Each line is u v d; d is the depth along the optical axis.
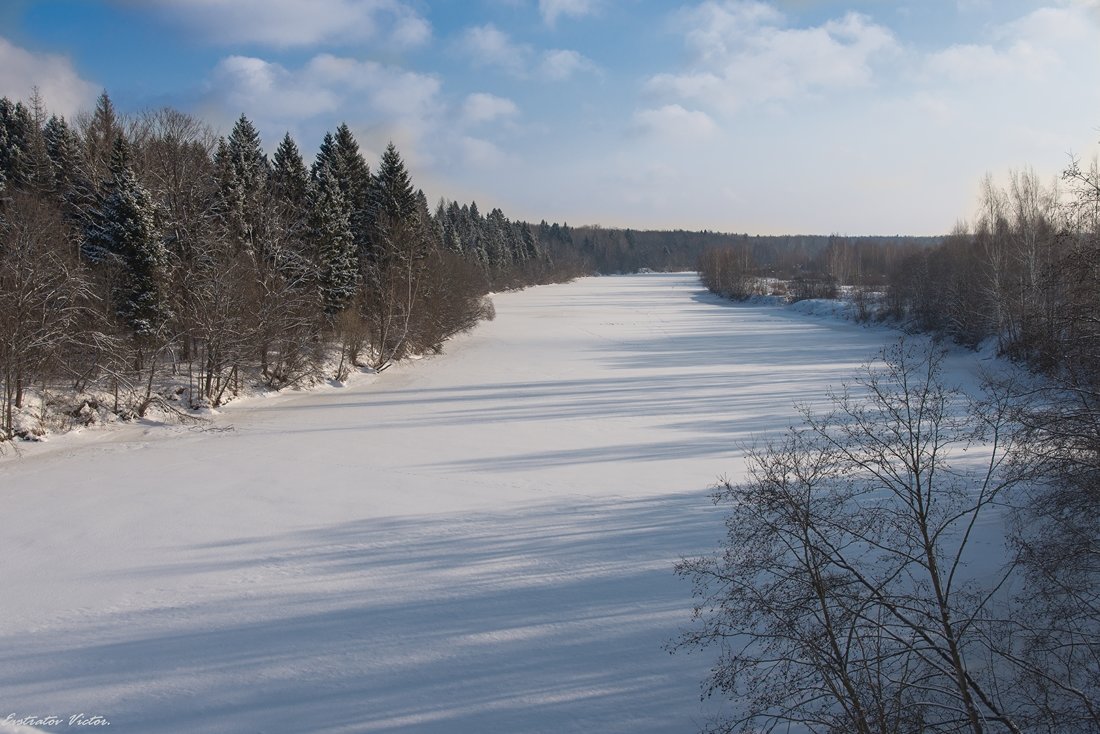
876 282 91.19
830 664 5.68
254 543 13.09
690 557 12.02
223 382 28.17
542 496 15.59
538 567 11.80
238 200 31.77
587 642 9.36
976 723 5.57
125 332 25.45
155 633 9.72
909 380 25.41
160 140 32.88
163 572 11.82
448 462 18.78
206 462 19.16
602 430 22.39
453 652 9.16
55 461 19.41
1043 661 7.14
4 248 22.28
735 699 7.96
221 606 10.54
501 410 26.20
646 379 32.66
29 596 10.95
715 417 23.73
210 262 27.38
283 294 29.89
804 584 6.20
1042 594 7.53
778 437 20.34
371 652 9.17
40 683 8.48
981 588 9.20
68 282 22.42
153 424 23.81
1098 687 6.63
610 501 15.13
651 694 8.16
